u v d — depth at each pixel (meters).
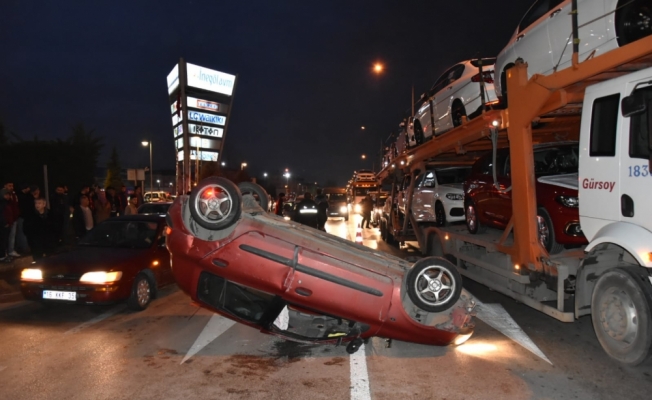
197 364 5.52
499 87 8.93
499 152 9.23
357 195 41.81
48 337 6.65
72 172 26.64
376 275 5.38
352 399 4.55
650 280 4.96
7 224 11.59
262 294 5.74
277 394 4.68
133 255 8.34
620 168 5.39
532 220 6.47
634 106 5.00
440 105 11.55
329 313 5.37
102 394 4.71
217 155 42.66
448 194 11.98
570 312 5.91
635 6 5.64
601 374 5.11
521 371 5.22
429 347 6.06
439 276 5.38
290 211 27.66
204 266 5.30
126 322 7.41
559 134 8.38
